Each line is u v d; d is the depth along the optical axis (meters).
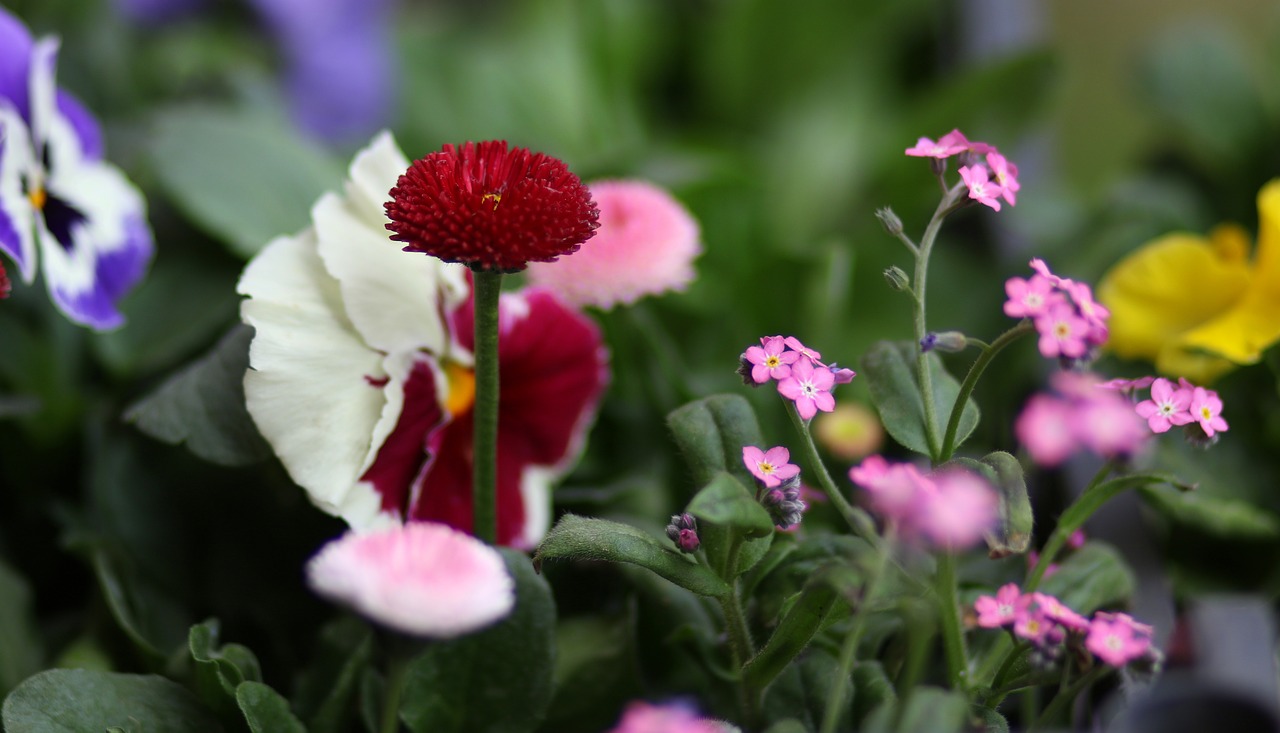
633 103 0.86
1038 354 0.57
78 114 0.53
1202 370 0.55
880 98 0.89
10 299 0.55
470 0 1.01
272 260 0.47
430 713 0.45
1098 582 0.47
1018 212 0.65
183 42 0.77
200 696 0.46
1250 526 0.51
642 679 0.48
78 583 0.54
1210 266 0.55
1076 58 0.96
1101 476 0.44
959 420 0.44
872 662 0.45
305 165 0.57
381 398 0.47
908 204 0.67
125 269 0.53
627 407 0.55
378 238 0.47
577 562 0.50
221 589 0.51
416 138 0.75
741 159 0.76
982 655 0.46
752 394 0.55
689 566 0.43
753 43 0.84
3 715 0.44
